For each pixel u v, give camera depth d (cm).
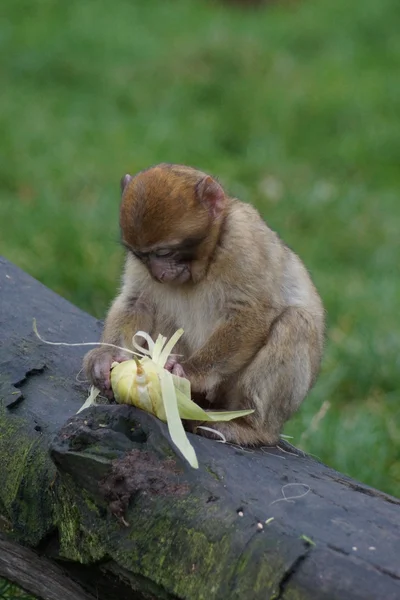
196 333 873
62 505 648
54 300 940
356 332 1517
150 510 605
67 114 2394
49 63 2677
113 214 1788
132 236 809
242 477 632
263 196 2030
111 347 801
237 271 829
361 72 2775
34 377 789
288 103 2475
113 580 630
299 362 833
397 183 2166
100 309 1515
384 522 592
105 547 612
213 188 821
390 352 1455
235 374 832
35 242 1641
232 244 829
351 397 1405
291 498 610
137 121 2386
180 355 820
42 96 2512
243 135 2345
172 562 590
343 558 550
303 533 570
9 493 691
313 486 635
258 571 562
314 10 3388
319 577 545
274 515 587
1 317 883
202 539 586
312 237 1903
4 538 714
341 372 1405
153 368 670
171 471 618
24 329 869
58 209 1773
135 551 602
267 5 3581
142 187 809
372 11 3253
